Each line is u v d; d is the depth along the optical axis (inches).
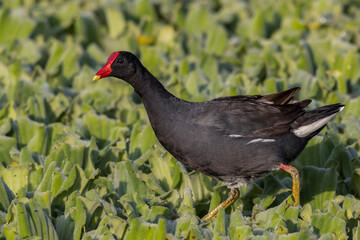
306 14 808.3
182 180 397.4
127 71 383.2
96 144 446.0
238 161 374.0
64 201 382.9
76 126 483.2
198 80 580.4
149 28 758.5
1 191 361.7
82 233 345.7
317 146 440.8
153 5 850.8
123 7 820.0
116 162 440.8
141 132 455.5
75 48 651.5
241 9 824.3
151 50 660.1
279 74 634.2
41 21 729.6
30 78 600.7
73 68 628.7
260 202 390.3
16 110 504.7
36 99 525.0
